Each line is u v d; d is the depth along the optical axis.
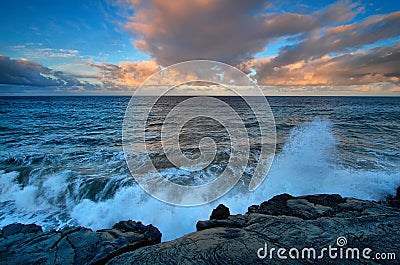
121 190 6.14
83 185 6.42
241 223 4.08
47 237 3.80
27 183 6.79
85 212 5.56
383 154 9.36
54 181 6.69
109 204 5.75
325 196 5.45
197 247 3.20
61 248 3.47
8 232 3.99
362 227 3.63
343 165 8.04
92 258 3.23
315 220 3.97
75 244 3.59
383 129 15.70
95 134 13.77
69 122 19.53
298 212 4.64
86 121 20.27
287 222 3.92
